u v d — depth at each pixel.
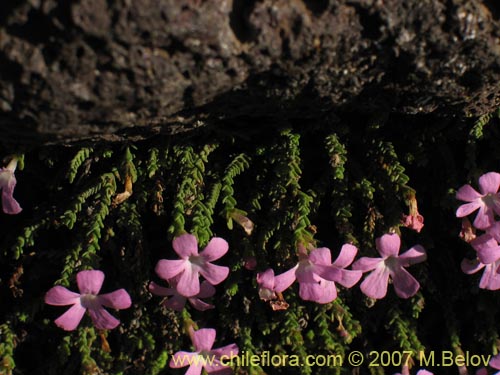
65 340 0.13
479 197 0.12
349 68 0.11
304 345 0.13
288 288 0.13
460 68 0.11
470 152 0.13
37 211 0.13
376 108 0.12
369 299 0.13
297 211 0.13
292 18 0.10
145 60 0.10
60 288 0.11
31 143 0.11
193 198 0.13
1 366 0.12
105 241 0.13
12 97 0.10
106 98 0.10
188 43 0.10
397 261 0.12
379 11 0.10
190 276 0.12
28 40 0.09
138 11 0.09
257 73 0.11
